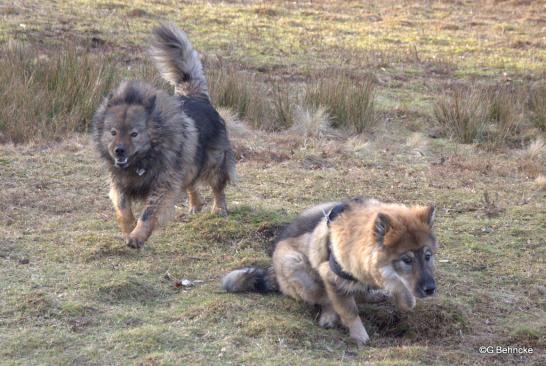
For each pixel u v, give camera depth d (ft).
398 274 22.91
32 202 35.53
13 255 29.37
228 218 34.47
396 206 24.57
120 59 63.82
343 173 43.29
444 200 39.34
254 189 39.55
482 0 112.27
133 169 30.63
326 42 79.92
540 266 31.42
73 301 25.58
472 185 42.50
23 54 55.42
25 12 77.41
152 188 31.07
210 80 55.62
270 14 92.58
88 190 37.81
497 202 39.40
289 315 26.03
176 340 23.50
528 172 45.52
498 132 53.42
